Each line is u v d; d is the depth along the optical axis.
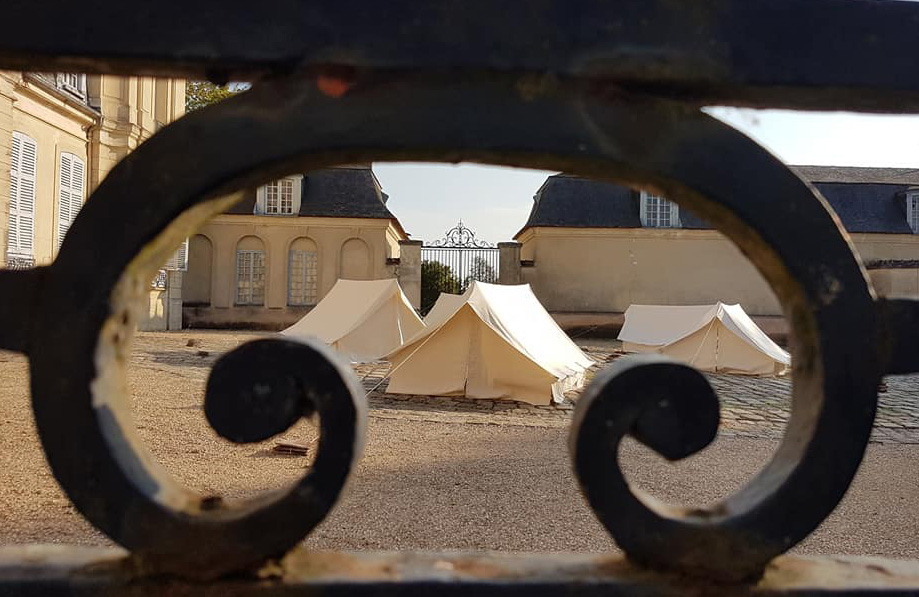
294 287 25.45
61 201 17.67
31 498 4.24
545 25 0.85
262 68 0.85
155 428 6.55
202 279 25.11
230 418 0.84
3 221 14.74
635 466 5.65
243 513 0.85
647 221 25.69
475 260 25.97
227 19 0.84
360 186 26.47
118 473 0.83
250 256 25.34
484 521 4.12
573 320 25.25
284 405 0.84
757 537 0.88
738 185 0.88
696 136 0.88
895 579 0.92
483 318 9.31
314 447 5.86
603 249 25.52
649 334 16.48
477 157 0.88
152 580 0.86
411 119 0.84
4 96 14.70
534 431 7.09
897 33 0.89
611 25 0.86
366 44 0.83
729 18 0.87
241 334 21.92
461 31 0.84
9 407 7.17
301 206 25.70
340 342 12.80
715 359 14.14
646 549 0.88
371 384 10.68
